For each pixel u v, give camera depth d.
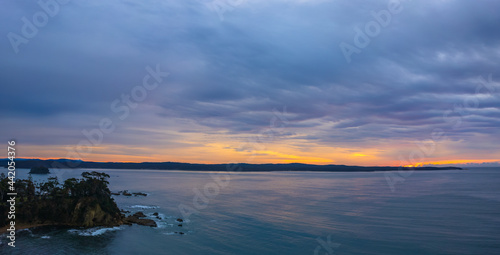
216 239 72.06
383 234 79.94
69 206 77.50
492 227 88.81
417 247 68.62
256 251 64.31
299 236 77.19
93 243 63.09
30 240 62.41
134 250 60.62
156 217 94.25
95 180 83.94
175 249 63.16
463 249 67.12
